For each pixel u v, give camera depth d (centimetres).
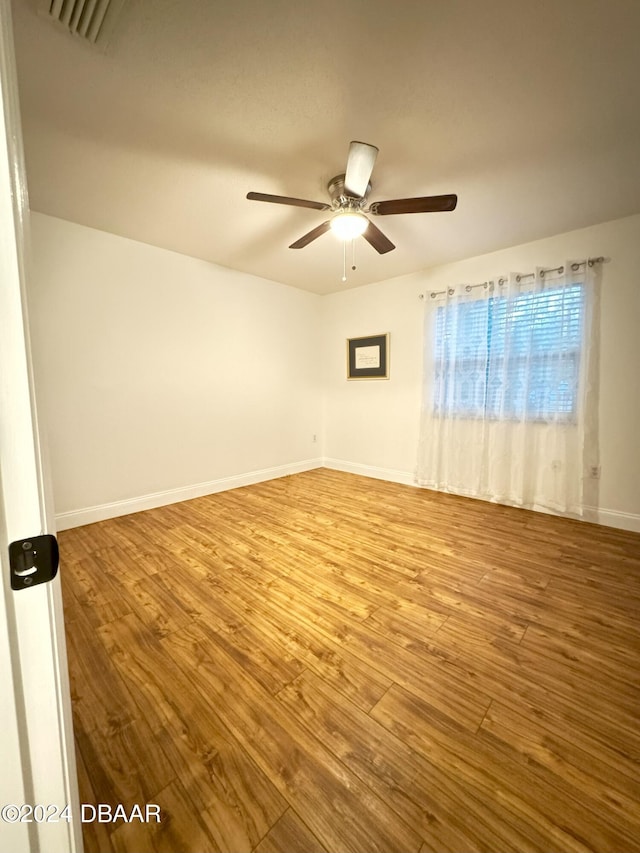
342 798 95
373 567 214
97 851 85
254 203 226
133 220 252
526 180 203
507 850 85
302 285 416
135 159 183
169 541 249
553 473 290
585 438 274
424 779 100
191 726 115
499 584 196
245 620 167
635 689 129
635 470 259
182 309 324
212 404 355
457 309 332
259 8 111
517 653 146
